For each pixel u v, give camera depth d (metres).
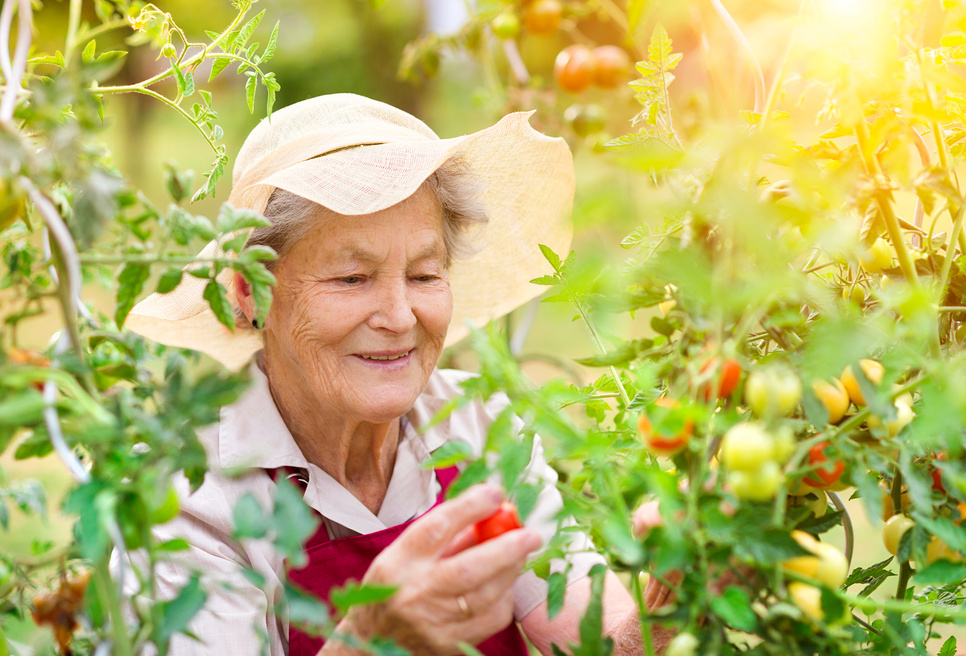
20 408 0.61
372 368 1.36
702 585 0.69
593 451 0.74
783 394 0.70
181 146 10.20
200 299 1.50
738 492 0.69
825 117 1.00
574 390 0.98
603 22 3.04
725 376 0.74
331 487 1.41
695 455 0.78
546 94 2.72
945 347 1.00
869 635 0.95
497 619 0.92
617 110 2.56
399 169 1.32
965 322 1.00
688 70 2.31
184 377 0.69
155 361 1.61
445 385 1.66
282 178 1.30
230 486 1.32
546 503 1.45
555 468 1.67
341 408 1.36
